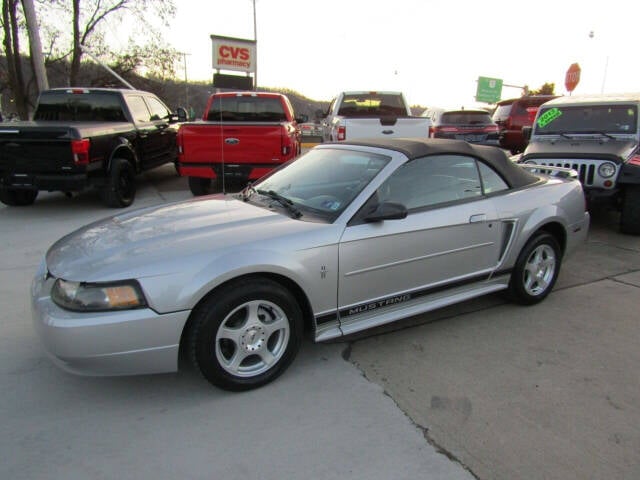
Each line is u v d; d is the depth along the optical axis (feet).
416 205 11.64
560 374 10.55
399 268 11.26
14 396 9.61
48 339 8.66
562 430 8.68
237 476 7.55
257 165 26.71
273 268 9.45
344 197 11.08
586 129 23.89
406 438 8.45
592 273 16.99
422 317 13.39
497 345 11.82
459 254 12.25
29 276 16.28
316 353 11.38
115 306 8.53
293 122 32.68
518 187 13.71
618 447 8.25
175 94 124.88
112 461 7.86
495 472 7.66
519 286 13.73
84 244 10.09
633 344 11.91
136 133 29.66
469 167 12.75
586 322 13.12
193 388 9.93
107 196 26.40
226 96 32.27
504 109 52.13
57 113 30.58
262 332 9.76
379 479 7.50
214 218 10.96
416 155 11.75
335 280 10.37
